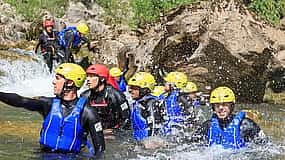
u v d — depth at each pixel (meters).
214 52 13.93
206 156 7.14
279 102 14.15
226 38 13.61
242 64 13.65
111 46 17.45
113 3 20.19
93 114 6.52
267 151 7.46
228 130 7.49
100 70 8.43
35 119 9.75
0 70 15.51
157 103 8.74
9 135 8.06
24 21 19.09
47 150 6.62
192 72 14.37
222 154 7.21
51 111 6.55
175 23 14.64
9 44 17.66
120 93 8.72
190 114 9.32
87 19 19.38
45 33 14.68
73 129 6.50
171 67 14.74
